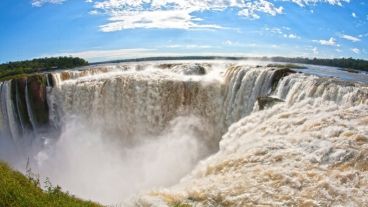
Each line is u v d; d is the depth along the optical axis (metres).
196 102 42.88
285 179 18.22
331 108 25.28
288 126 24.70
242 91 38.31
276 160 20.33
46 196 15.68
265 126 26.31
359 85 27.06
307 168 18.72
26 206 13.62
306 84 30.14
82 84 47.41
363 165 17.91
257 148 22.23
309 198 16.62
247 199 17.58
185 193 19.75
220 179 20.38
